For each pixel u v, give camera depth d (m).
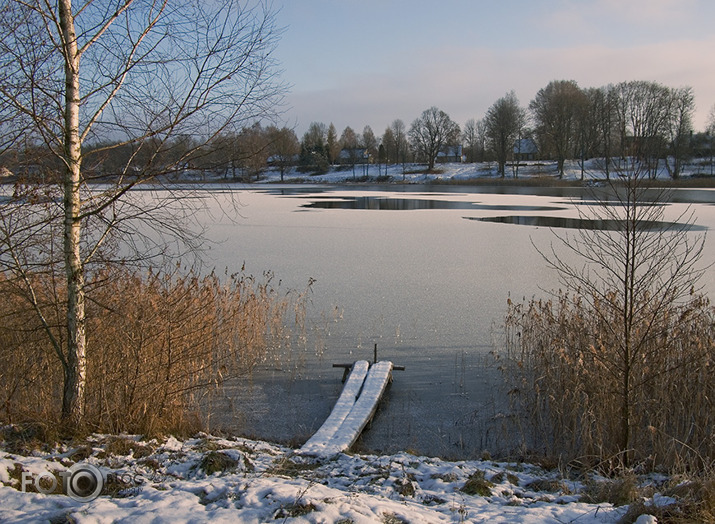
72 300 5.35
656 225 22.88
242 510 3.62
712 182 50.66
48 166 5.07
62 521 3.40
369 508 3.74
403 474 5.06
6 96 4.61
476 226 26.11
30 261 5.61
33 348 6.38
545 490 4.98
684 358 6.74
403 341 10.58
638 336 6.65
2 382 6.20
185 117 5.07
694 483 4.48
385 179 76.88
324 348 10.30
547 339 8.57
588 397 6.56
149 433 5.73
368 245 20.83
